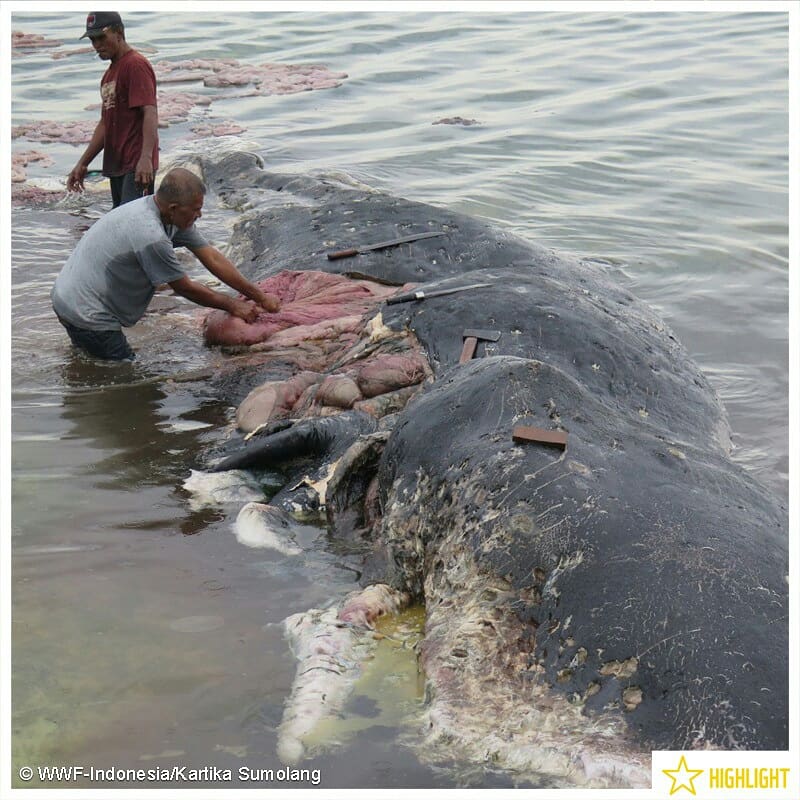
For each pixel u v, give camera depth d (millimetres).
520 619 4559
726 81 15094
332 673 4621
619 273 9391
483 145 12797
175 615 5094
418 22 18906
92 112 14188
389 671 4746
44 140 13055
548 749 4152
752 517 4891
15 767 4168
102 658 4777
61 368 7793
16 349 8062
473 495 5000
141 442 6789
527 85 15180
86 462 6531
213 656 4801
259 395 6898
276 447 6383
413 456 5430
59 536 5746
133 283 7777
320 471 6188
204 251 7781
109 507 6051
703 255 9758
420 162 12258
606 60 16297
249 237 9609
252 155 11742
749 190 11320
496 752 4191
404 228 8703
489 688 4422
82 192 11367
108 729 4371
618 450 5098
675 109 13992
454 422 5402
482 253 8242
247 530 5801
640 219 10617
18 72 15953
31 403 7277
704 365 7789
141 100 9703
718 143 12758
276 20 19172
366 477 6004
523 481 4883
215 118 13938
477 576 4770
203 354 8000
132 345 8172
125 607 5148
